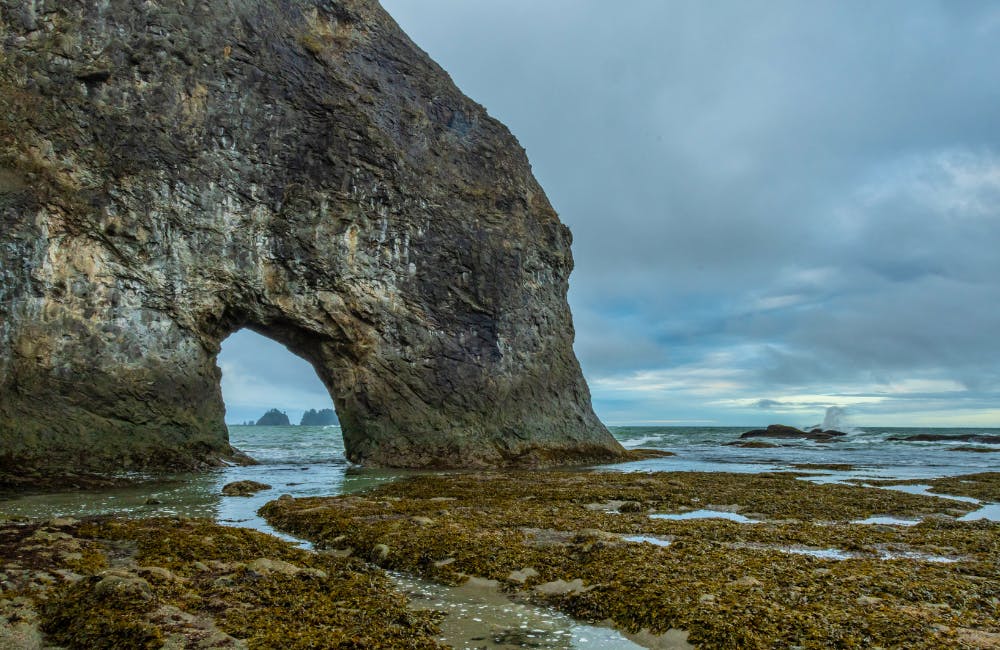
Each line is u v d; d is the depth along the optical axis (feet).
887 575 31.76
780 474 98.07
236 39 109.60
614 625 26.07
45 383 85.15
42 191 88.43
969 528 48.52
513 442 125.90
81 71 94.02
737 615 25.00
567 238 161.89
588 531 43.29
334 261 115.85
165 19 101.96
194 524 45.21
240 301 108.06
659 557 34.91
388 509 54.60
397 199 124.16
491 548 37.70
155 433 94.12
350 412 121.80
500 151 150.41
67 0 94.84
